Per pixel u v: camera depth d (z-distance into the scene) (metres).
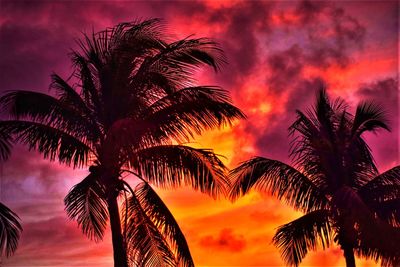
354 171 22.78
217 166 19.12
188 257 19.61
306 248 22.55
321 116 23.19
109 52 19.52
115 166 18.94
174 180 19.23
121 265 18.86
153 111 19.22
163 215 19.70
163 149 18.91
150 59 19.22
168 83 19.42
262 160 22.16
